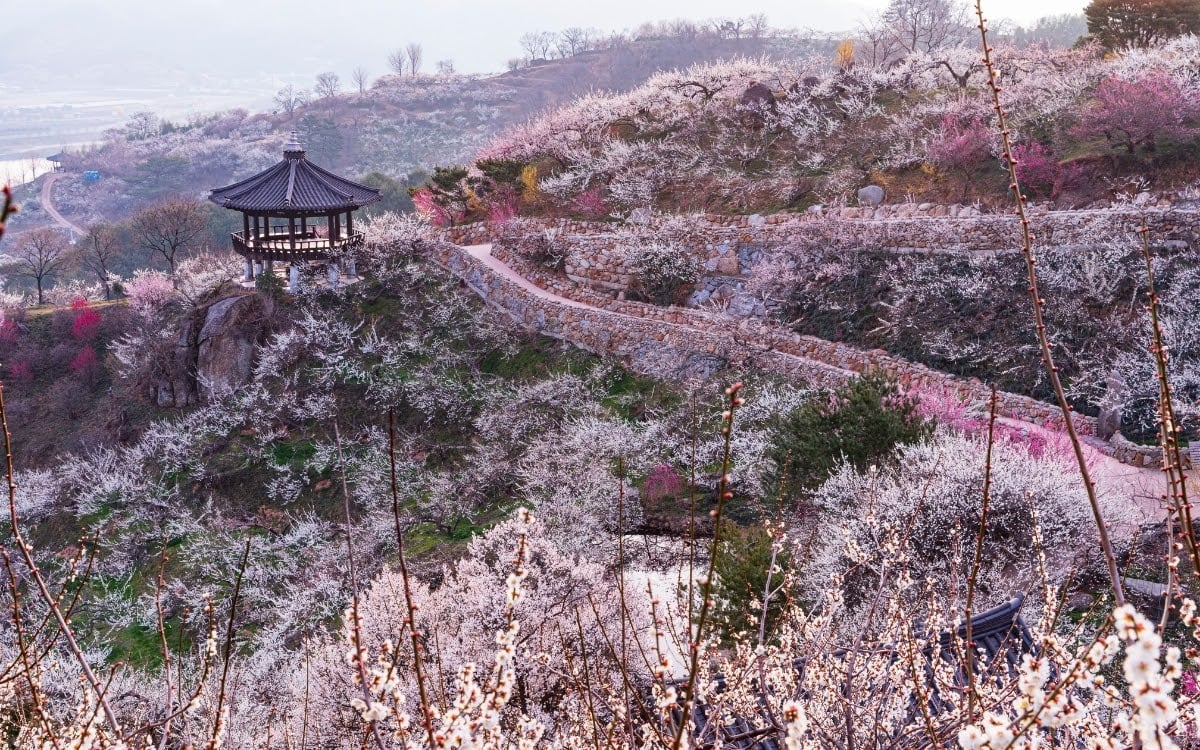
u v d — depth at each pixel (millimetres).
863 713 5914
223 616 25453
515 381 35656
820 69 55906
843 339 31719
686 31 172500
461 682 3781
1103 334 28203
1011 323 29500
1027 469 17969
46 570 30297
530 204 44812
